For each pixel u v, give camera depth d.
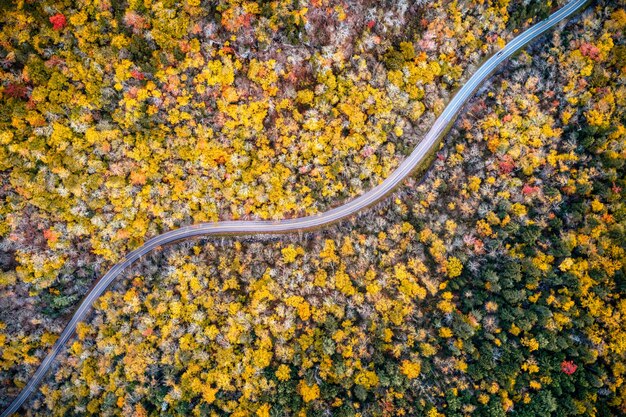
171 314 60.44
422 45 59.38
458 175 60.69
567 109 57.81
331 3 57.06
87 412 60.50
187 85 58.12
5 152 55.72
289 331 59.22
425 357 57.56
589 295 55.41
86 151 58.41
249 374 58.38
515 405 54.84
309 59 59.19
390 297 59.56
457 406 54.72
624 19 56.97
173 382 59.06
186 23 55.75
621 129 56.41
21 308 60.69
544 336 55.34
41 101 55.47
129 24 55.16
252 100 59.38
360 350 58.00
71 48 55.34
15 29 53.47
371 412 56.03
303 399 57.00
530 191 57.94
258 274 61.22
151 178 60.41
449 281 59.03
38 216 58.31
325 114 60.12
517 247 58.38
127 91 57.28
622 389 52.97
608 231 56.03
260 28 57.09
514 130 58.81
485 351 55.91
